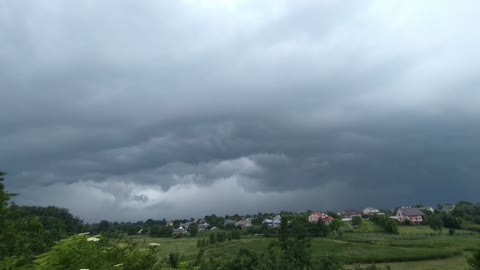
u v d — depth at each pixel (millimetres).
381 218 154875
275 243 33094
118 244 14117
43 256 8461
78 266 8492
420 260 84938
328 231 124000
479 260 25219
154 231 153750
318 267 32750
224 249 88688
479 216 166625
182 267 15820
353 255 86688
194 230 161125
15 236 16109
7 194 16328
